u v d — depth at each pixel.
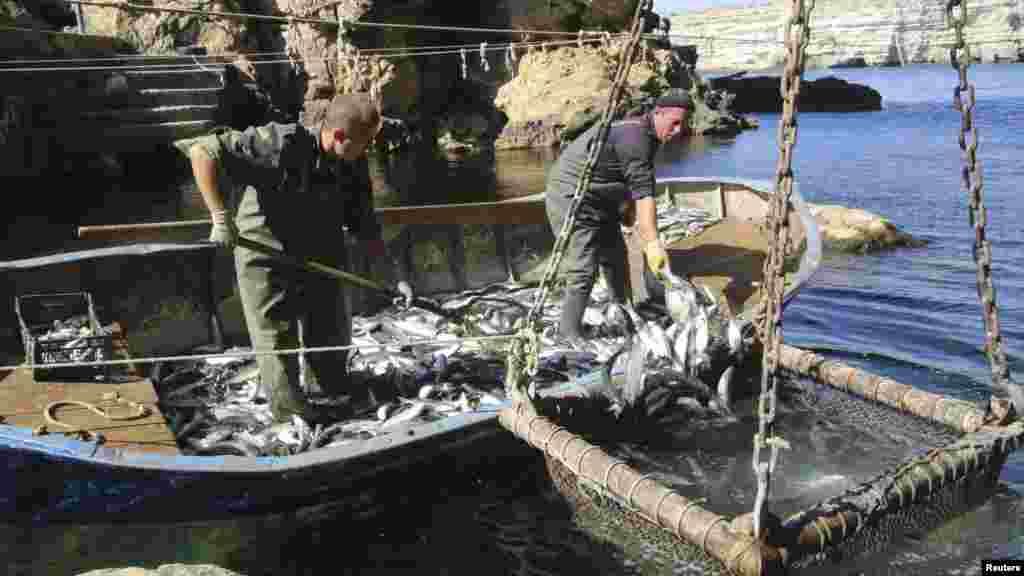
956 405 4.98
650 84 26.61
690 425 5.62
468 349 6.51
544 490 5.15
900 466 4.27
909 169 19.31
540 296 5.06
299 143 5.09
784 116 3.41
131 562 4.48
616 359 5.88
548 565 4.43
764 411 3.67
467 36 27.47
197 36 23.69
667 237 8.46
